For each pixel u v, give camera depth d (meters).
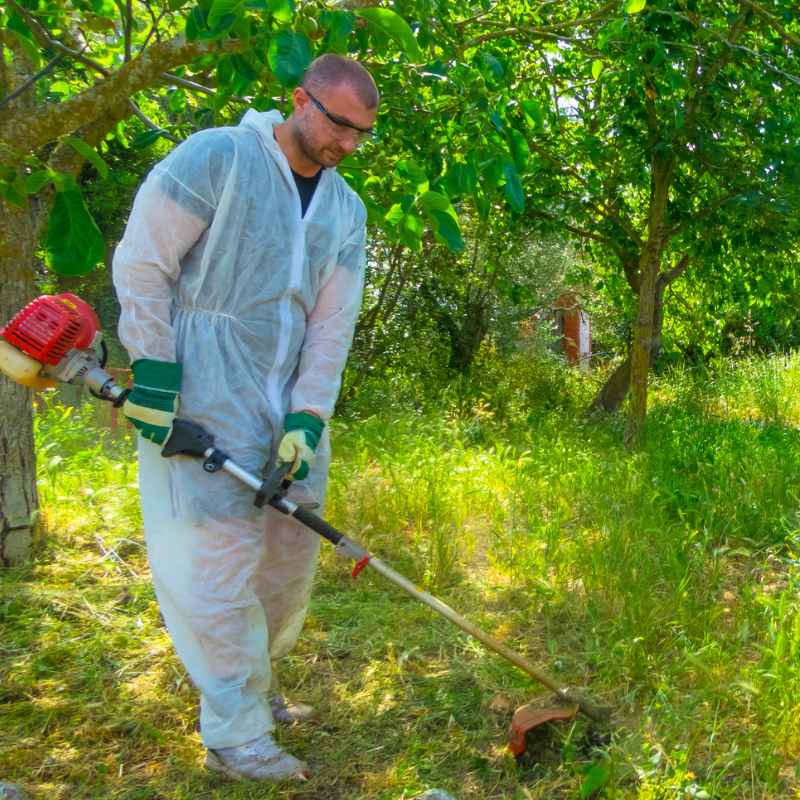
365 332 11.32
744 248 8.88
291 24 3.06
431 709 3.14
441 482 5.42
